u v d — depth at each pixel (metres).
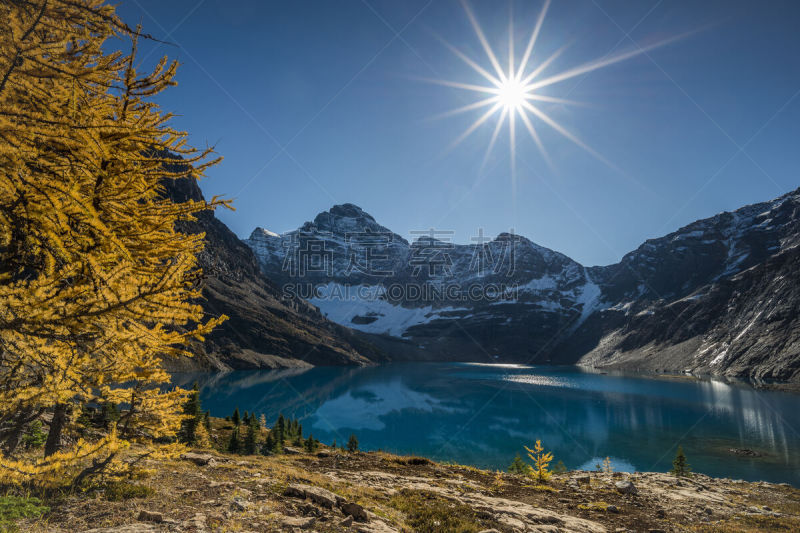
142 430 8.79
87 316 4.34
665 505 17.31
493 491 16.56
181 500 8.50
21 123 3.99
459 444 78.12
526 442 78.88
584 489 19.34
